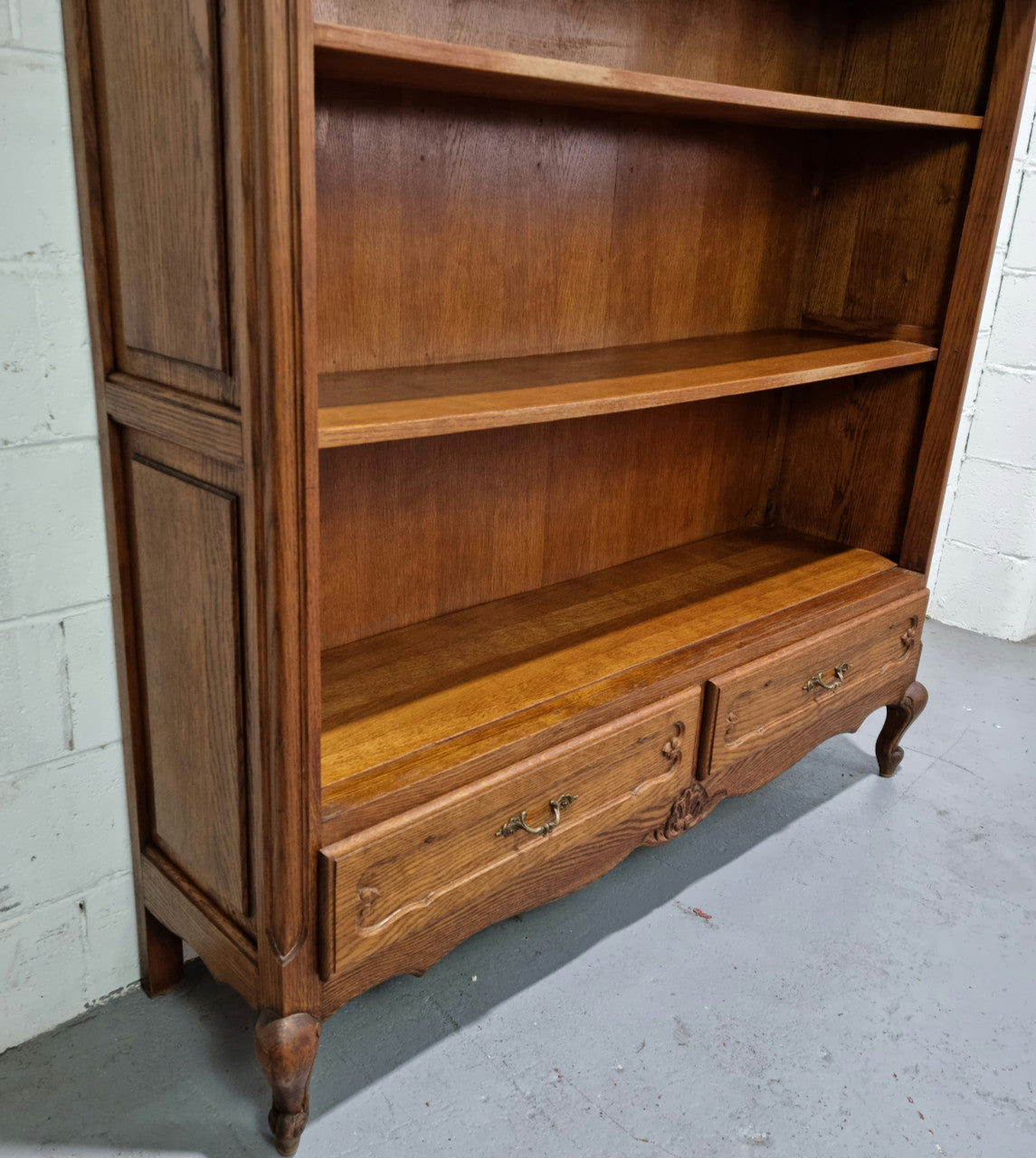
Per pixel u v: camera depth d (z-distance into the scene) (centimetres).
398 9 142
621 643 175
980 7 190
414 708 150
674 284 200
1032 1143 147
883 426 222
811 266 228
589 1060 156
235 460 112
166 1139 140
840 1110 150
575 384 152
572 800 154
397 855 132
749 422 232
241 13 95
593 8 165
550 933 184
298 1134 135
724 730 178
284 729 117
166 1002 164
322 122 140
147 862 155
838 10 207
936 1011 170
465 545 183
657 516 219
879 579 214
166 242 117
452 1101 148
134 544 140
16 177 123
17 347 129
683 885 199
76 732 148
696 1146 142
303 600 114
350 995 135
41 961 154
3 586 136
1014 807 231
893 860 210
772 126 204
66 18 121
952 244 203
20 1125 141
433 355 165
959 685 290
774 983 174
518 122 163
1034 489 307
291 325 104
